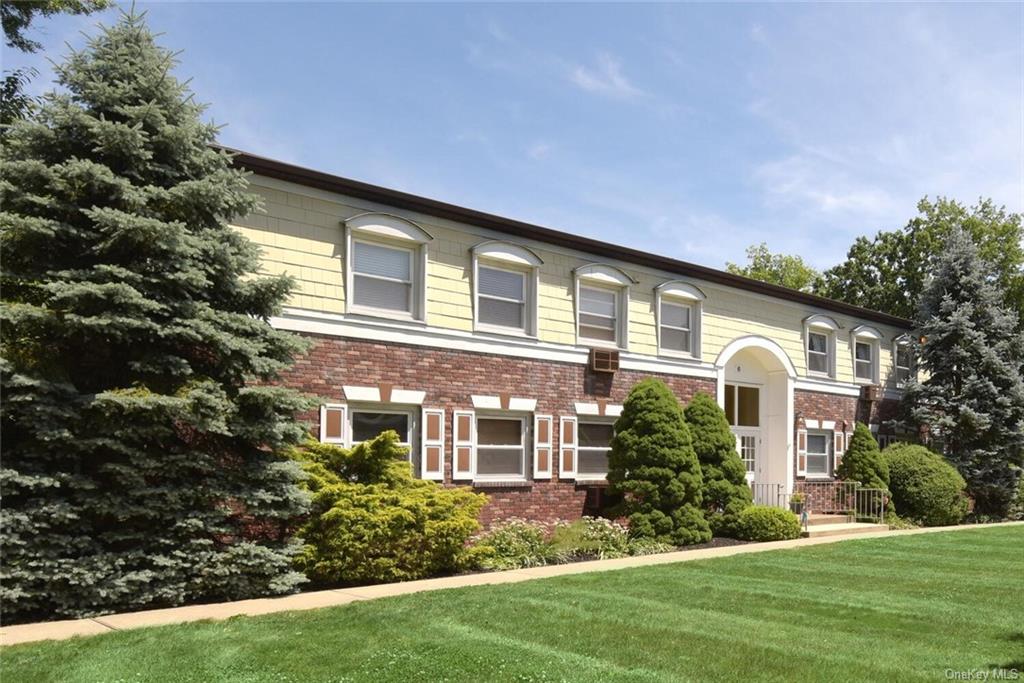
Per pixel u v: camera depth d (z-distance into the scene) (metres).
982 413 26.48
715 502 18.98
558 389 18.00
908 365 29.17
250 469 10.99
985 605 10.44
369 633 8.46
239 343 10.71
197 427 10.25
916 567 13.91
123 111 10.52
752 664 7.44
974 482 26.33
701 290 21.50
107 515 10.09
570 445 18.08
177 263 10.41
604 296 19.47
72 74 10.52
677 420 17.95
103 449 10.22
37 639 8.24
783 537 18.72
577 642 8.16
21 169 9.85
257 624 8.87
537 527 15.66
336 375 14.39
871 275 38.50
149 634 8.35
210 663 7.35
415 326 15.53
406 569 12.55
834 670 7.25
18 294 10.10
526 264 17.56
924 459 24.75
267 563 10.90
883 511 23.55
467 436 16.19
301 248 14.21
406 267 15.78
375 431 15.09
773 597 10.82
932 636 8.62
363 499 12.13
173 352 10.86
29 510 9.25
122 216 9.73
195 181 10.57
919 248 36.28
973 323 27.20
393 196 15.29
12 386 9.32
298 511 11.37
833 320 25.83
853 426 26.27
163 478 10.59
